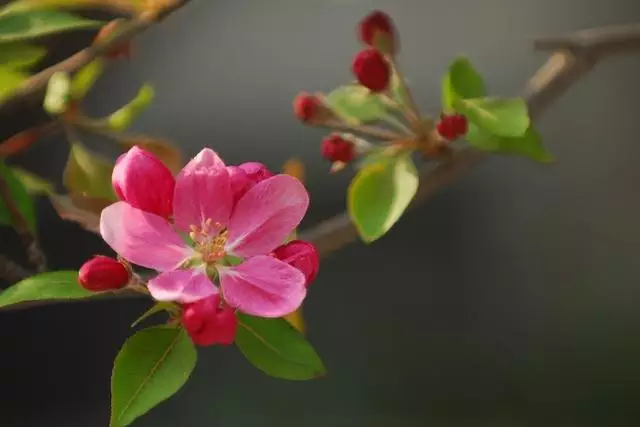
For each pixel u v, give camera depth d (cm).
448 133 70
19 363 98
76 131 73
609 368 99
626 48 74
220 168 65
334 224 74
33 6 69
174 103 95
